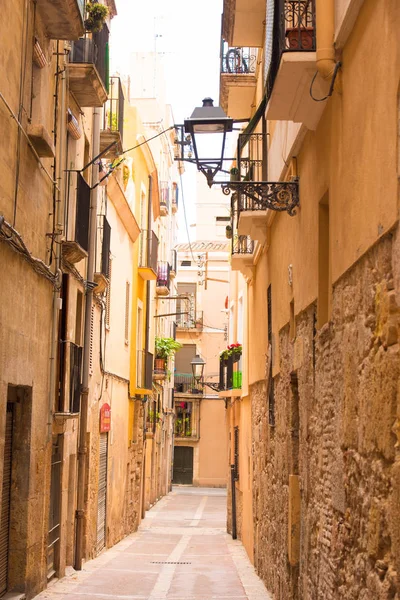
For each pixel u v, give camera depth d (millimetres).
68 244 13766
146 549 21906
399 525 5590
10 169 10148
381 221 6301
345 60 7910
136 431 27688
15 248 10414
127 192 25125
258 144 16266
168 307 48188
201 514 35875
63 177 14055
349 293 7602
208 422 57562
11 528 11922
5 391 10250
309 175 10484
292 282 12312
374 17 6633
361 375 6992
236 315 28641
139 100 44469
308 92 8977
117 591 14062
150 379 30344
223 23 16734
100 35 15125
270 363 15633
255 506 18906
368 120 6836
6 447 11688
